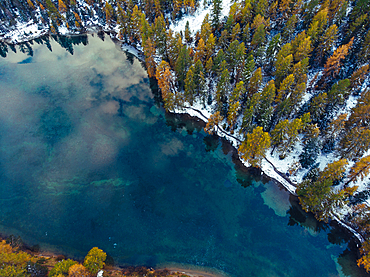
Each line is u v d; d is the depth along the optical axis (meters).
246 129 58.97
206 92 71.56
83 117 71.88
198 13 97.00
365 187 49.84
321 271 44.75
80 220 52.44
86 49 96.81
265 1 75.62
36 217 52.91
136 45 94.56
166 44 79.62
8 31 105.94
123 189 57.31
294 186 54.66
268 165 58.91
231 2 92.81
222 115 66.62
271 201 54.47
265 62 71.56
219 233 50.19
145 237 49.91
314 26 65.06
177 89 75.19
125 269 45.25
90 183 58.41
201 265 46.12
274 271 45.09
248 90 63.78
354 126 53.81
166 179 59.03
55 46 99.81
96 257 41.19
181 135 68.12
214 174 59.88
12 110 73.69
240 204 54.44
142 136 67.81
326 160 55.03
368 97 51.84
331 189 48.91
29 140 66.62
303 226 50.59
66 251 47.88
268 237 49.38
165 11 100.62
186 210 53.69
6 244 43.16
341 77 61.91
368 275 42.97
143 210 53.81
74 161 62.53
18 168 61.25
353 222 47.53
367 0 65.44
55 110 73.81
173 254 47.62
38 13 110.62
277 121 60.41
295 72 58.72
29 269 38.91
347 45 59.09
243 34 73.88
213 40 71.25
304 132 60.50
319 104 55.78
